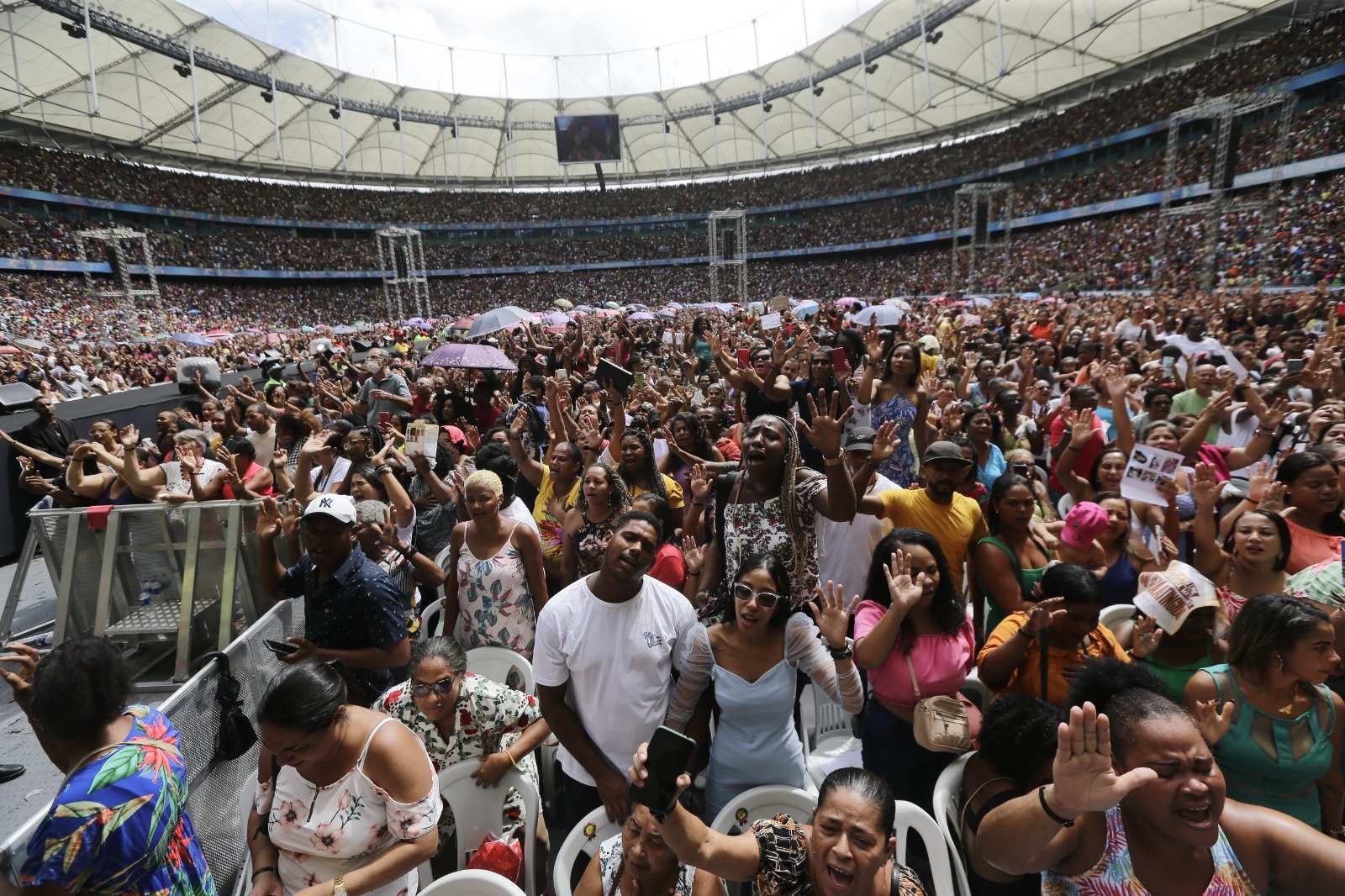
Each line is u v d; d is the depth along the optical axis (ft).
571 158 217.36
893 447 12.54
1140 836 6.37
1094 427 17.78
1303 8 128.06
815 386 22.43
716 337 26.55
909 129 217.36
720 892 8.25
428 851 7.84
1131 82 166.71
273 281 201.05
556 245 235.81
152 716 7.25
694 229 239.50
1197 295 71.26
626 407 26.86
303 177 225.97
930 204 199.62
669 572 12.96
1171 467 13.70
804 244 217.15
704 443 18.67
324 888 7.41
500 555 12.95
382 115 197.98
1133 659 10.66
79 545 15.75
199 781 10.28
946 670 9.87
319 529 10.80
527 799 9.86
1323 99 114.62
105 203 161.07
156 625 15.39
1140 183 137.28
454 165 248.73
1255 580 11.03
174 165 196.13
